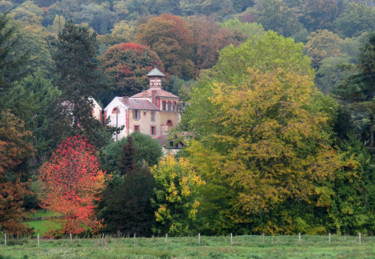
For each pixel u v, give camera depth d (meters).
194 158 74.31
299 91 71.31
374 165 74.31
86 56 104.81
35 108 79.81
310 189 71.25
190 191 66.81
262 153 66.06
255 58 89.75
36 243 54.25
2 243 54.59
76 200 68.56
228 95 73.62
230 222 72.12
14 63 80.00
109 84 104.81
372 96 82.38
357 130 84.81
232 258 42.41
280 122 71.06
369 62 80.38
